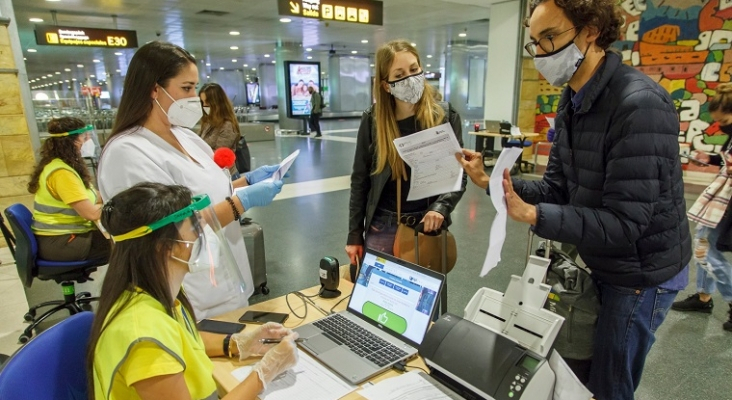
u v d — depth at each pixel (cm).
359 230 206
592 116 120
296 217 513
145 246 94
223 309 163
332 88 1842
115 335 90
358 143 203
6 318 291
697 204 280
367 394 113
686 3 617
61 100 839
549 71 121
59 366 106
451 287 330
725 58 592
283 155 962
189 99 150
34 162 406
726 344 256
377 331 141
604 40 114
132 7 850
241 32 1221
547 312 108
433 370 115
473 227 478
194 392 101
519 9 782
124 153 139
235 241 170
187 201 100
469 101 1526
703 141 626
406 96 176
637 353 133
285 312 162
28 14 890
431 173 166
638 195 107
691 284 336
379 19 597
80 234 264
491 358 103
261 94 2122
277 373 111
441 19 1046
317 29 1180
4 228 269
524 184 149
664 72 653
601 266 129
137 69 145
